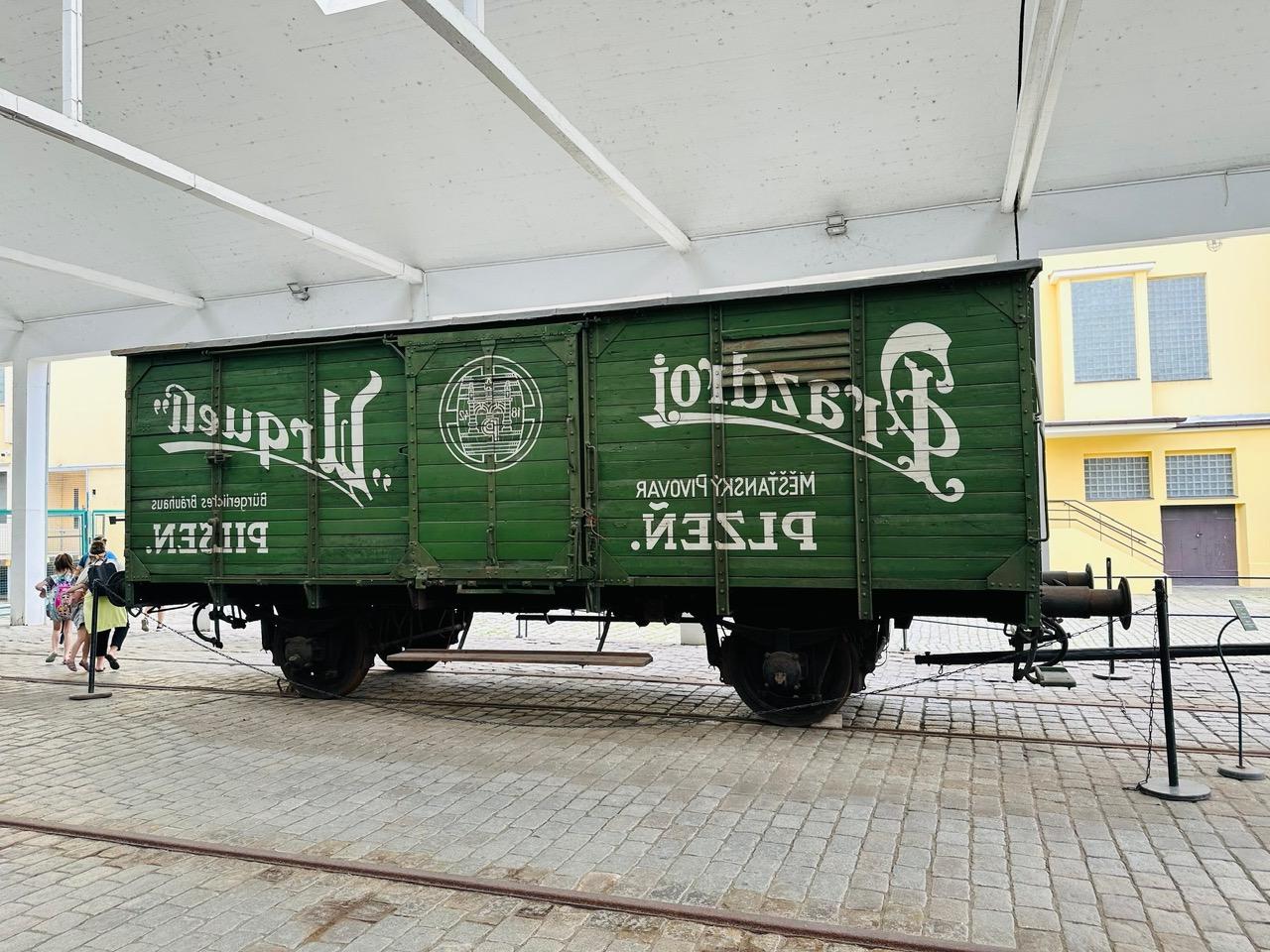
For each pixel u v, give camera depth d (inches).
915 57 351.3
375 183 447.5
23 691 366.9
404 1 232.7
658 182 422.3
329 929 144.7
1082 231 391.5
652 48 361.4
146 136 431.2
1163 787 210.7
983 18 333.7
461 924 146.0
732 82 371.9
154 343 588.7
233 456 329.7
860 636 284.4
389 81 390.3
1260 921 143.0
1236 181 373.7
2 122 434.3
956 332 251.9
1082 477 903.1
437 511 299.0
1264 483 858.1
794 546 263.7
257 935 142.7
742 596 286.4
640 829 189.9
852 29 345.1
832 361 262.1
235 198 368.5
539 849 179.0
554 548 285.7
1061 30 247.1
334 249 438.6
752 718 295.0
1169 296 904.3
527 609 318.0
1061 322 908.0
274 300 549.6
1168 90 347.3
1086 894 153.6
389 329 306.8
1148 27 326.3
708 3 342.6
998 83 354.3
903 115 373.7
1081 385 901.2
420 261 498.9
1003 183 396.8
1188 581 882.8
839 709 294.4
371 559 308.5
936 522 250.8
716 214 435.8
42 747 270.4
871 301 260.4
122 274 552.1
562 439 286.4
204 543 332.8
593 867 169.0
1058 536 831.1
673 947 137.4
